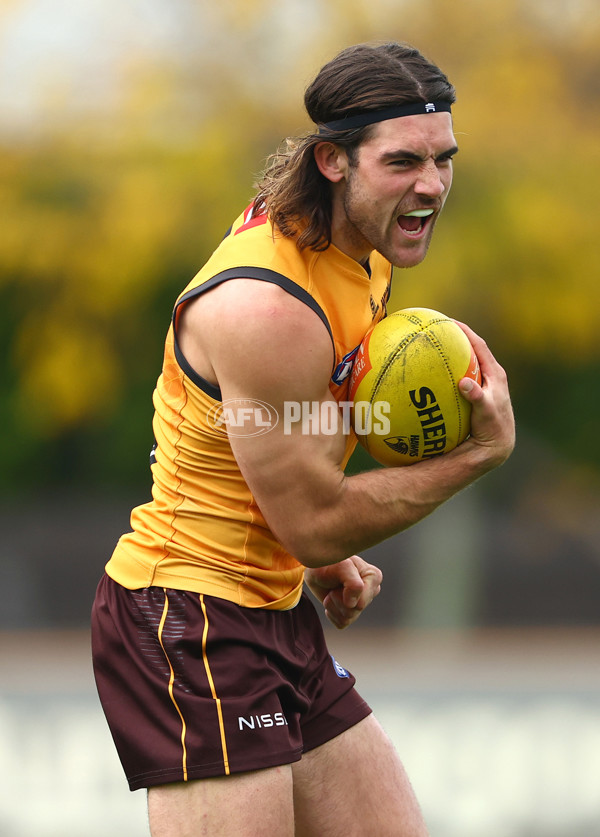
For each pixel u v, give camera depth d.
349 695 11.02
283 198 9.70
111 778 20.34
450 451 9.82
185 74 57.34
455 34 55.81
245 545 9.98
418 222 9.68
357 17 55.59
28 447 66.44
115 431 66.12
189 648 9.73
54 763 20.58
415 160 9.40
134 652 9.95
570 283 54.28
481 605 46.09
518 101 54.84
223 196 54.88
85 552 54.69
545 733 21.94
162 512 10.19
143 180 54.91
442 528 58.16
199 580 9.90
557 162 54.16
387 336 9.74
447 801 20.31
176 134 56.97
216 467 9.91
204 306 9.54
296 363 9.20
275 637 10.13
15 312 62.84
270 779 9.52
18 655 36.09
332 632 41.91
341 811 10.78
